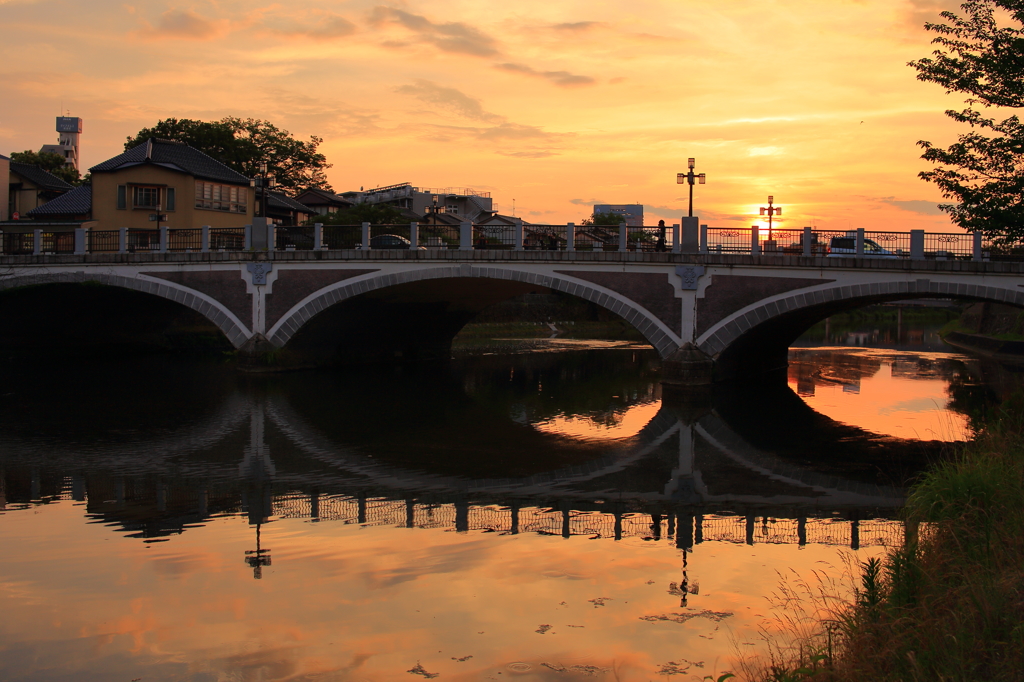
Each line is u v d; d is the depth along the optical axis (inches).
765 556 478.0
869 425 931.3
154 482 645.9
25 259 1449.3
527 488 640.4
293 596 413.1
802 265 1105.4
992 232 725.9
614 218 3284.9
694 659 344.8
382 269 1259.8
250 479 660.1
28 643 363.9
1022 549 348.2
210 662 345.1
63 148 5315.0
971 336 2169.0
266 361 1320.1
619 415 1005.8
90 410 979.3
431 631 373.7
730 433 884.0
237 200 2017.7
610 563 463.8
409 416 980.6
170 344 1825.8
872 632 306.7
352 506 581.6
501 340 2348.7
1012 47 665.0
